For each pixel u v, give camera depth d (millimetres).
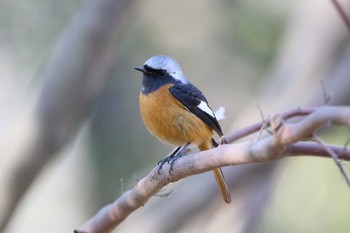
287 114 6301
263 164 12914
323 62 12969
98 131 17688
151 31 15984
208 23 16016
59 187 18844
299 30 13602
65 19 15281
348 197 15070
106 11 11750
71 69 11852
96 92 13719
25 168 11828
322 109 4680
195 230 13156
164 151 17141
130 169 17328
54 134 11914
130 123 17391
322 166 15461
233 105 16344
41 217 18641
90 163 18047
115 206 7480
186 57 16188
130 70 16531
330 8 13156
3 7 15188
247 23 15586
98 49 11875
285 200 15352
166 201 13273
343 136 13453
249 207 13148
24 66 15602
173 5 15984
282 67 13484
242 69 16078
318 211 15102
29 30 15312
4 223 11953
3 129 16078
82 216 18516
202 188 13008
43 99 11852
